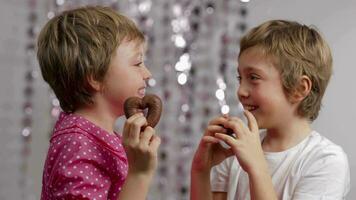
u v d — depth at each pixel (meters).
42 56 1.00
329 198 0.97
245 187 1.08
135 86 0.98
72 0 2.01
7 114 2.09
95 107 0.98
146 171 0.90
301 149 1.04
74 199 0.89
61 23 0.99
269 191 0.93
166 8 2.04
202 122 2.05
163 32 2.04
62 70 0.97
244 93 1.02
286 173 1.02
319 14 2.11
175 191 2.06
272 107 1.01
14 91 2.08
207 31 2.04
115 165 0.97
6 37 2.07
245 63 1.03
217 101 2.04
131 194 0.89
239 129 0.98
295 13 2.11
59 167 0.91
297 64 1.01
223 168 1.13
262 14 2.10
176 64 2.04
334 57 2.09
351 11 2.10
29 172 2.08
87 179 0.91
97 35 0.96
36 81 2.07
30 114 2.07
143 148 0.89
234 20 2.04
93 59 0.95
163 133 2.06
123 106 0.98
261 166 0.95
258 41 1.03
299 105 1.04
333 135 2.08
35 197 2.09
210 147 1.06
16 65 2.08
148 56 2.03
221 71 2.03
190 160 2.06
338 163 1.01
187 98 2.05
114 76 0.97
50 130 2.06
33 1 2.04
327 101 2.08
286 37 1.03
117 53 0.97
